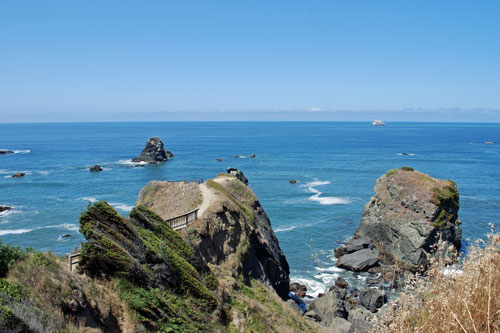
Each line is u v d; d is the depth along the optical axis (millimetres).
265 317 24188
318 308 33719
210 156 153750
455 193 50406
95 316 14141
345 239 55562
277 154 162250
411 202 49000
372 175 107312
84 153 161875
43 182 93312
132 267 17578
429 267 7465
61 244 50344
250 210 41094
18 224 58625
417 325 6520
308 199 78062
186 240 25891
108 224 18766
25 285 12461
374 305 34406
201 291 21328
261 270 33281
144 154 136125
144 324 15828
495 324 5695
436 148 191000
